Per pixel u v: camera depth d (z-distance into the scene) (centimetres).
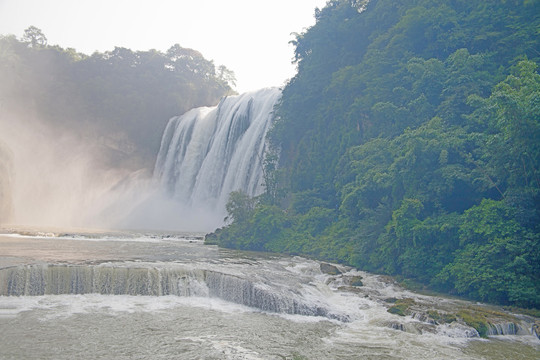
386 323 1947
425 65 3628
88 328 1661
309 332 1808
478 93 3164
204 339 1634
